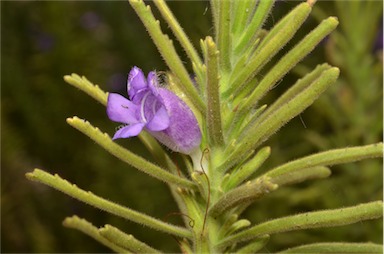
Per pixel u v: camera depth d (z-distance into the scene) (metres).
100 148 0.30
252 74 0.12
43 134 0.33
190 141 0.13
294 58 0.12
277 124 0.12
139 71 0.12
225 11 0.12
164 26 0.26
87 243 0.31
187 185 0.13
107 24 0.35
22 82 0.33
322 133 0.27
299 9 0.12
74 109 0.33
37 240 0.31
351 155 0.12
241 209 0.13
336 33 0.22
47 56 0.34
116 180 0.29
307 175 0.14
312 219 0.12
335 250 0.13
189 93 0.12
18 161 0.33
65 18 0.34
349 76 0.22
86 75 0.34
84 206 0.32
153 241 0.28
